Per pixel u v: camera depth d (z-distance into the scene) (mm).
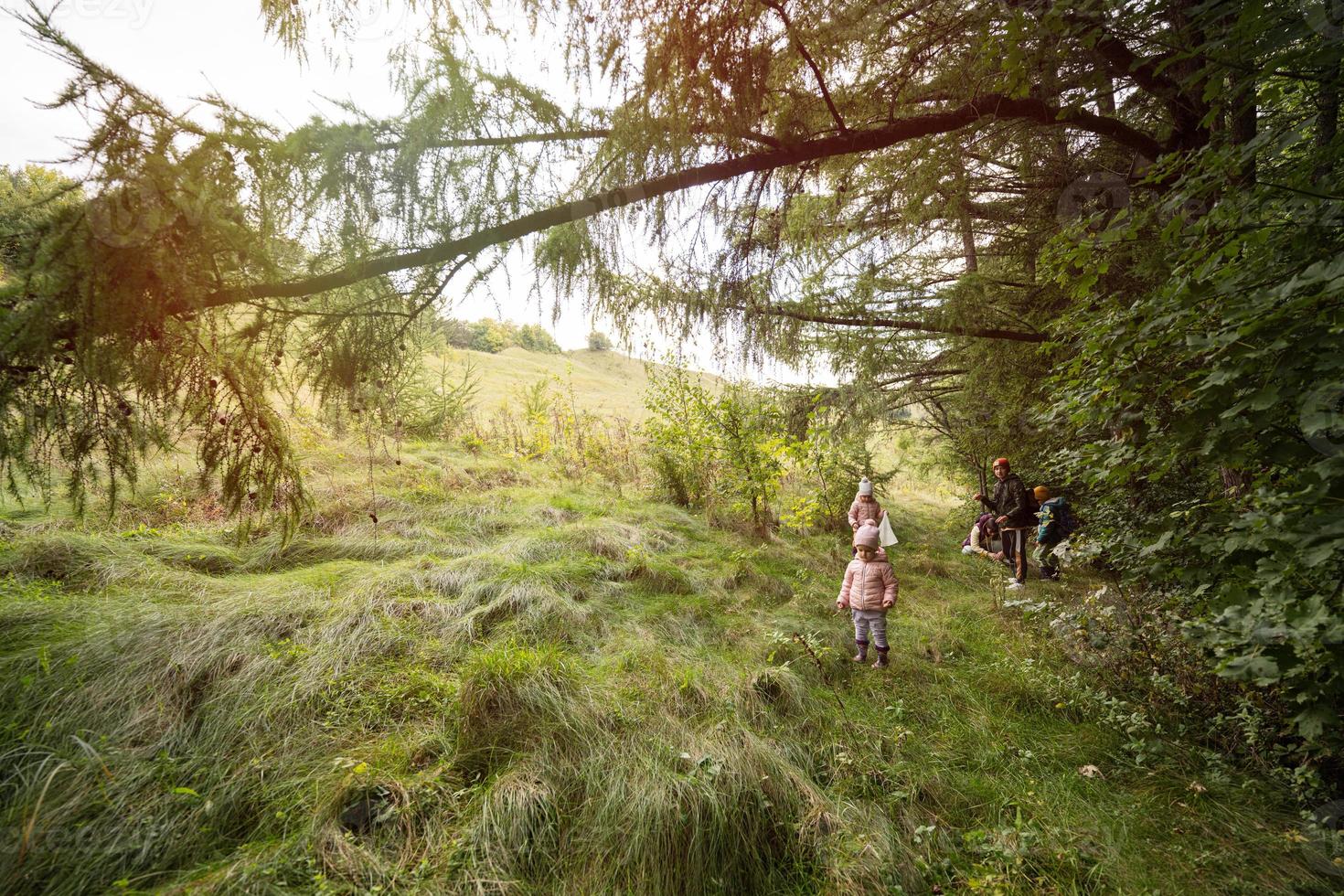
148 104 1517
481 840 2064
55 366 1707
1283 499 1737
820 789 2525
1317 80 1984
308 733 2535
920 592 5547
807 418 6645
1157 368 2387
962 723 3186
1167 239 2268
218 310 1822
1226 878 2105
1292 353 1697
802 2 2266
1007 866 2113
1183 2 2271
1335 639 1422
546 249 2404
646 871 2037
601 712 2766
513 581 4172
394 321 2152
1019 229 5215
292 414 2248
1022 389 5402
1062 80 2648
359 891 1849
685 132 2318
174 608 3201
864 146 2633
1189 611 3166
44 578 3504
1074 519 5949
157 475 5074
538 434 9391
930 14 2453
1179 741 2848
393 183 1872
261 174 1664
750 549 6344
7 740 2242
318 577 3914
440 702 2814
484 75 1979
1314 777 2342
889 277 4531
